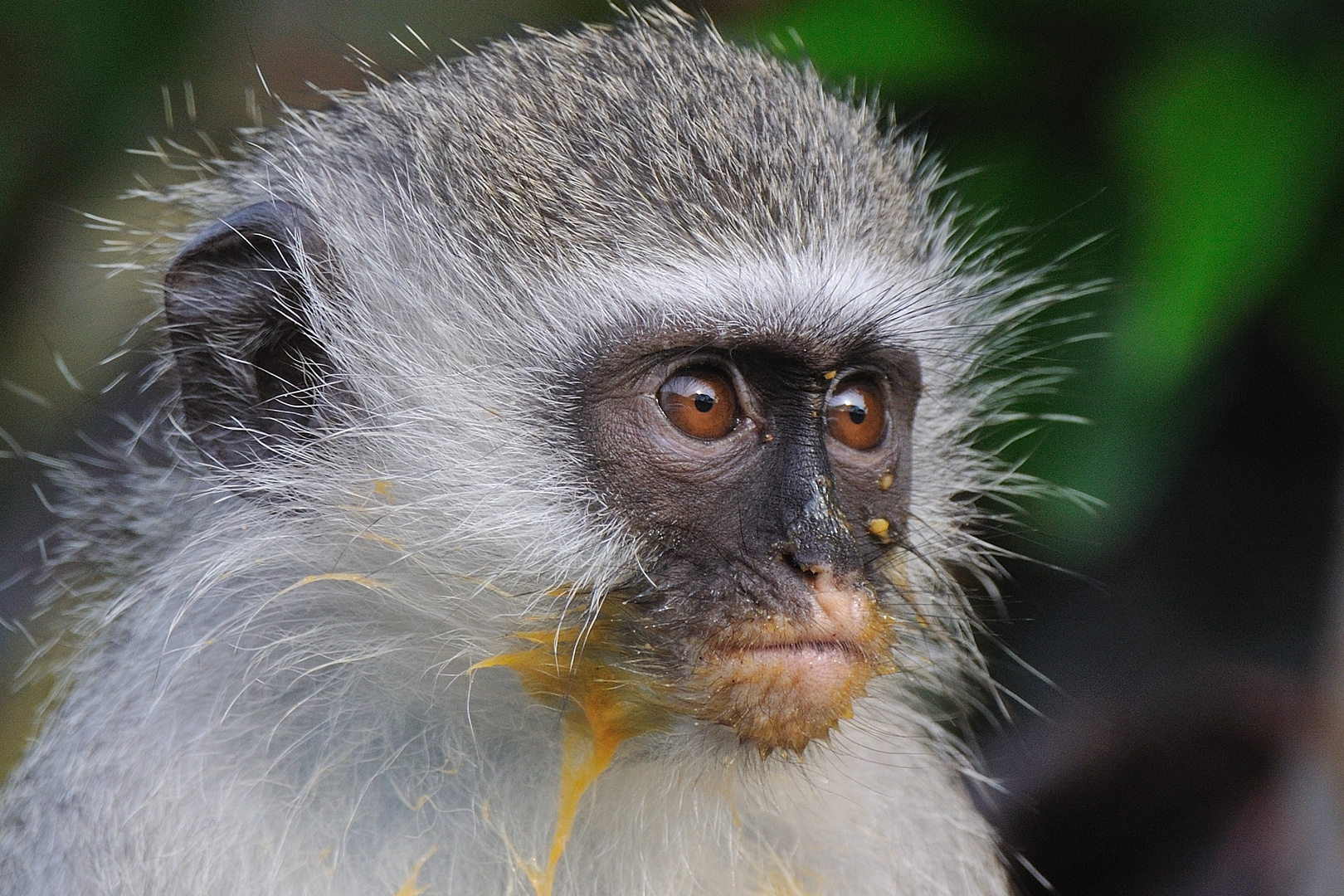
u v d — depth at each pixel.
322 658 7.16
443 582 7.02
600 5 13.30
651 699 6.76
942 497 8.95
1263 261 9.91
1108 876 11.28
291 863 6.75
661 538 6.83
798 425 6.95
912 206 8.59
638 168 7.27
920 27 11.34
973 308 9.38
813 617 6.56
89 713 7.63
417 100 7.88
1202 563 11.60
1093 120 11.53
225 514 7.32
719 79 7.88
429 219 7.39
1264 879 10.44
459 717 7.07
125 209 14.54
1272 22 10.72
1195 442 11.73
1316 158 10.23
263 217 7.46
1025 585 11.82
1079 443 10.69
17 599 13.31
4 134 15.30
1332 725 10.23
